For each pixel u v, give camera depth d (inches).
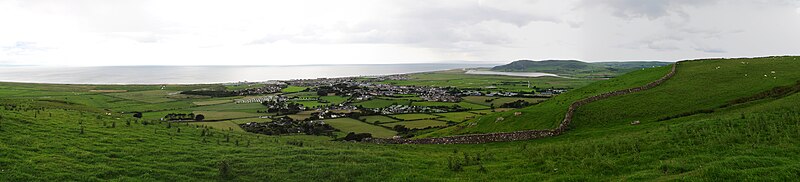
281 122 4360.2
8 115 1596.9
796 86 2412.6
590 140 1672.0
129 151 1294.3
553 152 1382.9
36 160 1102.4
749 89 2556.6
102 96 7224.4
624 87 3235.7
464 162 1360.7
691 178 888.9
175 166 1186.6
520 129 2331.4
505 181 1093.8
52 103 3090.6
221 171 1148.5
